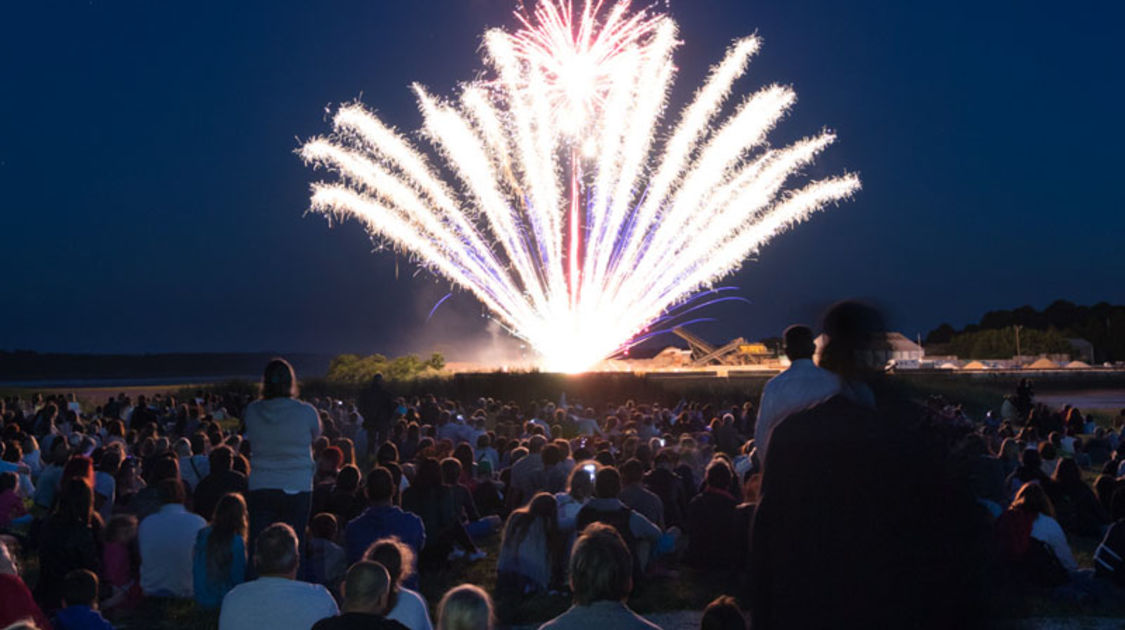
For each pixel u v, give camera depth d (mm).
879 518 2396
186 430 23250
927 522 2395
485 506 15023
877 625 2373
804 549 2445
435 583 11484
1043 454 16328
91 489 9359
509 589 10648
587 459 13844
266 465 9305
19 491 16969
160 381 130875
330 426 22547
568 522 10961
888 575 2371
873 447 2455
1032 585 10008
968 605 2377
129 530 10383
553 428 19625
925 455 2451
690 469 14727
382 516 9727
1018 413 33438
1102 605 9656
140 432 18359
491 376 39062
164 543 10336
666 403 38062
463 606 4996
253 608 6363
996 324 161375
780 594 2482
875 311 2758
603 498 10469
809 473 2484
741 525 11148
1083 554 12414
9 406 32000
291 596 6422
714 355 70188
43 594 9109
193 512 11812
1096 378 64062
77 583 7199
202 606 9758
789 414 2689
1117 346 138375
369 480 9766
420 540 9828
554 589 10625
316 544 9906
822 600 2410
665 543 11477
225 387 44938
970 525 2430
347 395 40719
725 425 22141
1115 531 9961
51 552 9086
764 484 2605
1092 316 152750
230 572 9602
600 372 39781
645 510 11477
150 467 14594
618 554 4805
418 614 6441
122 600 10031
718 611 5094
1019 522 10016
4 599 6383
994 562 2463
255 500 9312
